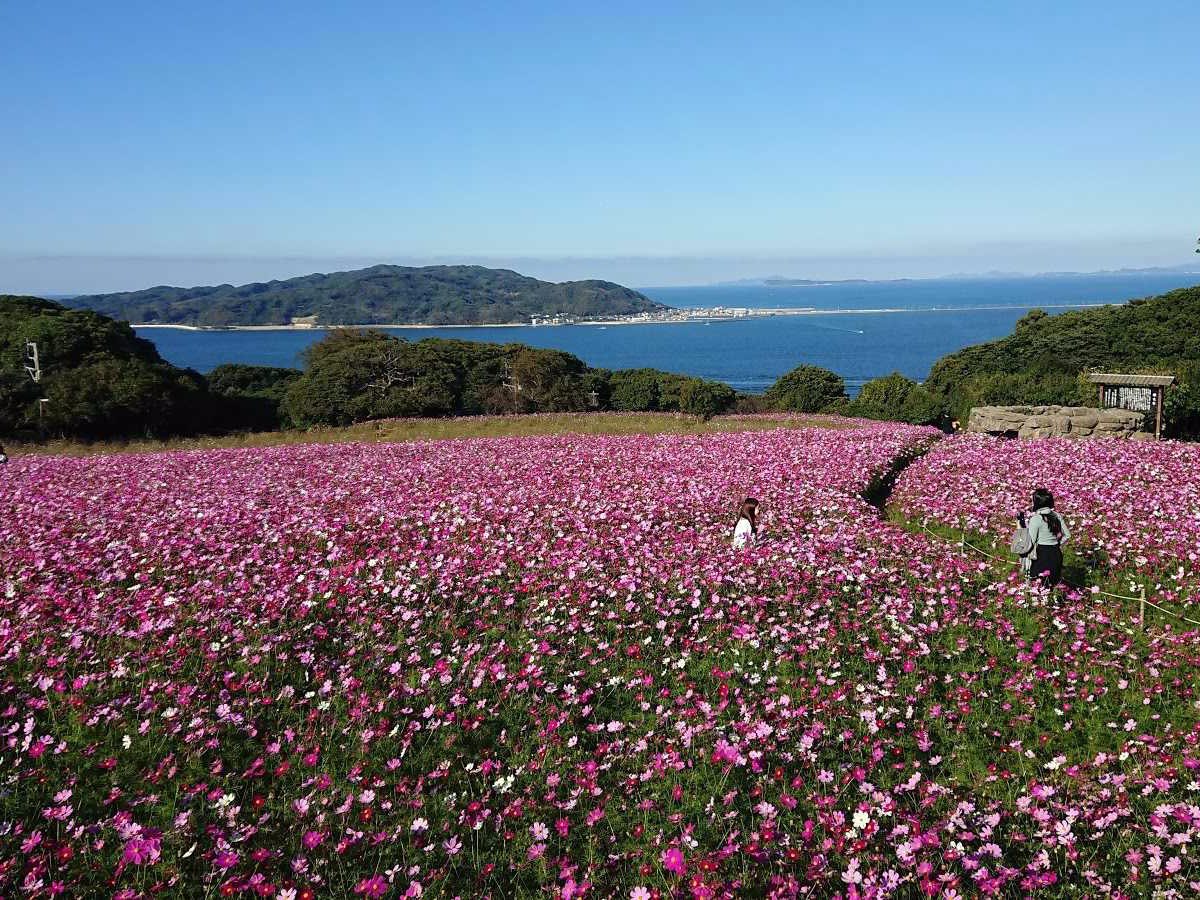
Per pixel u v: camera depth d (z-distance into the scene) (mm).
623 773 7094
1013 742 7449
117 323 72938
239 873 5672
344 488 19531
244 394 71438
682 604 10938
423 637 9875
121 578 12023
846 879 5449
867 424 38938
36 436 46344
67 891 5379
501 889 5648
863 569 12164
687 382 60125
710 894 5270
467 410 64812
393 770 7086
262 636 9633
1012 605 11070
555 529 15016
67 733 7504
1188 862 5598
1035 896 5500
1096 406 32969
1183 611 10742
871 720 7637
